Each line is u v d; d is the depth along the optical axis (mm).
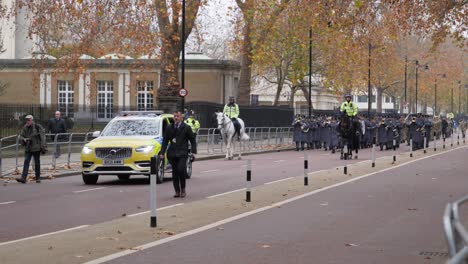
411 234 12828
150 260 10258
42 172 28047
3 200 18688
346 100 37750
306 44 56344
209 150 43219
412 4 30625
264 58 54875
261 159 39094
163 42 46625
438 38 32188
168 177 26328
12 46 71250
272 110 62812
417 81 102625
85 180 23719
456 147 55656
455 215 5121
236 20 59031
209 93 63156
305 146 56875
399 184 22906
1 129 37531
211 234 12742
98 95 61906
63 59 47625
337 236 12570
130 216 15148
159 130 24562
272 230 13227
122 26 45000
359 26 30438
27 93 61531
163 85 47781
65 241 11875
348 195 19484
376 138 53188
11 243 11695
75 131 44406
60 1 44812
